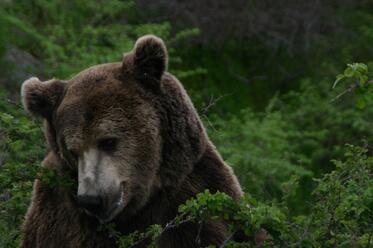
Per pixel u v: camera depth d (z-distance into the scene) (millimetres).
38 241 11102
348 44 28438
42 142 12422
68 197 10766
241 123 23797
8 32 21781
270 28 28078
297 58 28000
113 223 10312
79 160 10203
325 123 24766
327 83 26828
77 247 10812
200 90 26188
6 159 12312
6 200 12172
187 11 26781
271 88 27344
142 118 10344
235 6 27688
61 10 22969
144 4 26016
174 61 24641
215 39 27266
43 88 10828
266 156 20953
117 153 10227
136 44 10562
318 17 28484
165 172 10672
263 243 9938
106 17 24422
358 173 9875
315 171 23812
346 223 10000
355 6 29516
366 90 9266
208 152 11141
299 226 10141
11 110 16625
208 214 9828
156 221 10781
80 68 20078
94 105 10227
